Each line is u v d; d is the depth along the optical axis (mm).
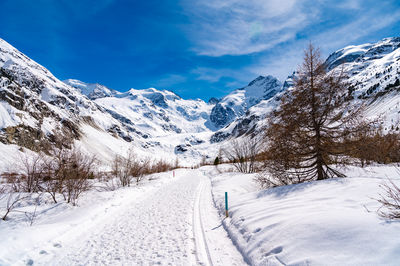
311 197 6402
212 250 5250
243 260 4652
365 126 8617
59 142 11492
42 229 6195
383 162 12891
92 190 13734
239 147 28422
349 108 8945
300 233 4234
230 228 6531
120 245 5770
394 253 2902
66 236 6320
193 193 14547
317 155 9625
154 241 5949
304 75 10133
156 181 21422
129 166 19109
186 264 4602
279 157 10328
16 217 7551
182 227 7074
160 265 4594
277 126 10344
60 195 11109
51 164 10859
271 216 5758
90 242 6059
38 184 11531
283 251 3963
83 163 11523
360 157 9422
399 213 3904
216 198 11719
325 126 9602
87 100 191750
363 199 5180
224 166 40156
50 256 5160
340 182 7184
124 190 13914
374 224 3697
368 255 3055
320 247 3625
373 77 169375
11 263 4598
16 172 12867
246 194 10266
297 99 9984
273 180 11922
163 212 9188
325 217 4438
